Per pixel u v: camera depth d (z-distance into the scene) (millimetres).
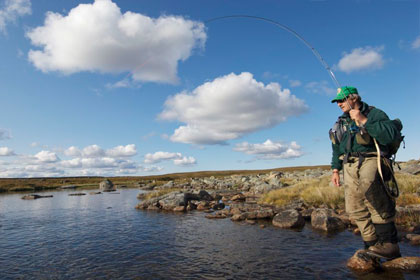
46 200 24094
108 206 18266
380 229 4320
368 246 4684
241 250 6352
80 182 72375
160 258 5988
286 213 9570
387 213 4184
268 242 7000
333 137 4723
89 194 32156
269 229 8711
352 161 4348
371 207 4285
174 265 5449
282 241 7016
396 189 4195
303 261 5277
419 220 7434
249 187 31188
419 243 5816
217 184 42438
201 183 47688
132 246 7227
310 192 14102
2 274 5277
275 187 23641
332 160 4996
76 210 16141
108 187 47094
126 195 29938
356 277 4207
